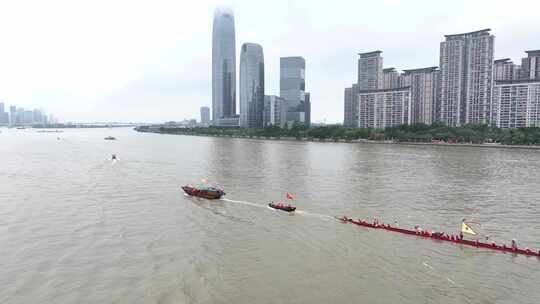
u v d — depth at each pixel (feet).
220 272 162.30
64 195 302.66
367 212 258.78
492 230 223.10
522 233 217.97
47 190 322.55
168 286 150.00
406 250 188.96
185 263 170.71
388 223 233.14
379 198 301.22
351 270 165.99
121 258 175.22
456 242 199.72
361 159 582.35
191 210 258.78
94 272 160.97
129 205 271.28
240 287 150.00
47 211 251.80
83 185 348.18
